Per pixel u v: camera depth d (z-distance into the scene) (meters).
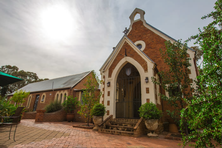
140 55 10.53
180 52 8.32
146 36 14.86
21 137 6.58
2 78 7.18
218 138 2.47
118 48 11.86
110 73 11.55
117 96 11.47
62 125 12.42
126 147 5.39
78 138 6.78
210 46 2.67
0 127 9.51
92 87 11.98
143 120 8.59
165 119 11.05
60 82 27.70
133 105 10.89
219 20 2.71
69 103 17.80
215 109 2.31
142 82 9.80
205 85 2.71
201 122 2.64
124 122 9.12
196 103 2.65
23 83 48.91
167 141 6.62
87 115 11.73
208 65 2.62
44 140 6.14
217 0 2.84
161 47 13.59
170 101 8.15
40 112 14.82
